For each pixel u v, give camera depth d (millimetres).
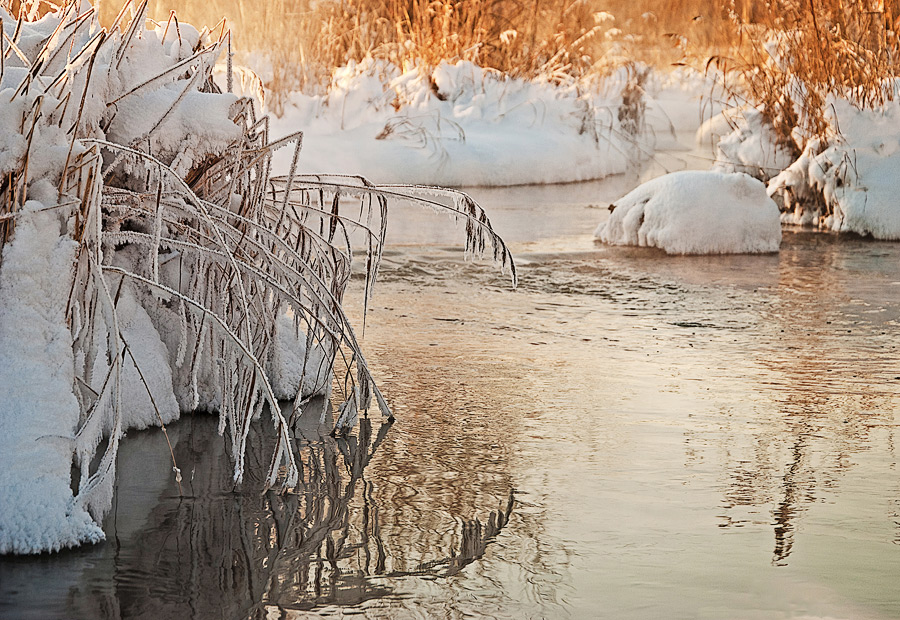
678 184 10766
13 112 3877
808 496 4156
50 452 3611
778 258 10234
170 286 4992
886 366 6168
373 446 4695
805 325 7277
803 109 13039
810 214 12688
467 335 6855
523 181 16688
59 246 3832
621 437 4844
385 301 7926
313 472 4352
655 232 10672
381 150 16234
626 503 4059
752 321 7398
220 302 4844
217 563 3480
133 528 3736
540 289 8523
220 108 4711
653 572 3471
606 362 6211
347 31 19781
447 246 10656
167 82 4816
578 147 17797
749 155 13547
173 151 4641
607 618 3156
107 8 10680
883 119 12492
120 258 4883
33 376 3672
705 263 9914
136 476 4234
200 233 4469
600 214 13258
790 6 13516
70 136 4086
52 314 3791
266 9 18109
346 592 3299
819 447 4734
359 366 4973
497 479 4293
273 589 3309
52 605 3168
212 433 4801
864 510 4020
